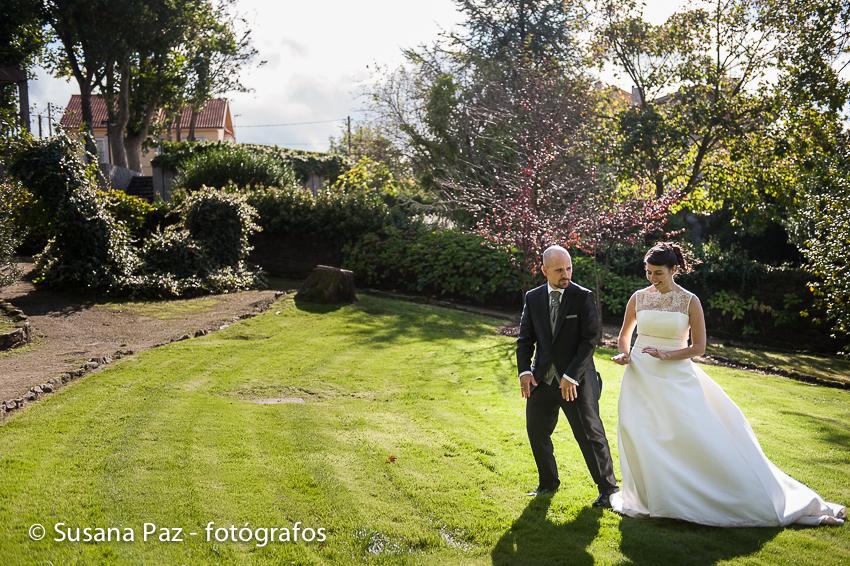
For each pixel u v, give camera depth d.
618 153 17.11
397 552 3.86
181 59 29.28
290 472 5.02
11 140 13.31
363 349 10.28
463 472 5.15
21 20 23.06
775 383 9.93
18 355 8.70
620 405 4.54
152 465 5.05
